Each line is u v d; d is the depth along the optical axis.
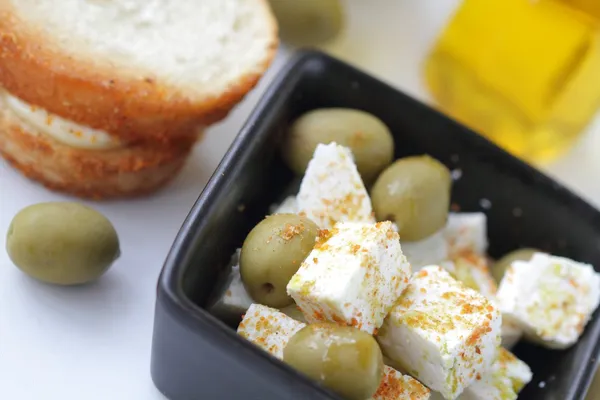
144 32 0.32
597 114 0.39
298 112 0.32
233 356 0.26
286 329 0.27
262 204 0.31
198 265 0.28
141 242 0.32
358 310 0.27
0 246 0.31
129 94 0.30
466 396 0.29
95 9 0.31
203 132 0.33
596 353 0.30
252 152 0.29
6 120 0.31
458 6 0.38
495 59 0.37
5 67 0.30
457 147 0.33
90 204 0.32
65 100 0.30
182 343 0.27
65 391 0.29
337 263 0.27
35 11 0.31
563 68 0.37
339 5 0.38
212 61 0.32
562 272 0.30
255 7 0.34
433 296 0.28
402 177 0.30
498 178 0.33
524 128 0.38
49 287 0.30
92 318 0.30
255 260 0.28
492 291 0.31
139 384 0.29
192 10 0.33
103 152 0.31
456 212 0.34
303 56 0.32
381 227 0.28
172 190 0.33
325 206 0.30
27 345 0.29
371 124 0.31
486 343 0.28
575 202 0.32
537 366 0.31
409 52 0.40
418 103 0.33
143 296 0.31
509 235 0.33
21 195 0.32
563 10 0.36
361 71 0.33
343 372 0.26
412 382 0.27
